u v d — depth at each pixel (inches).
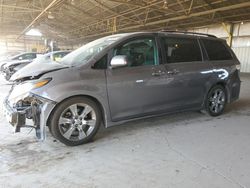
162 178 91.3
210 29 698.2
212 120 164.4
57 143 124.0
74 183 88.0
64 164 102.0
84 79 118.6
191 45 157.6
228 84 175.9
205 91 163.2
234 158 107.8
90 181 89.4
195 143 124.5
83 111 121.6
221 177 91.9
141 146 120.6
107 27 856.9
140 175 93.4
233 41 634.8
